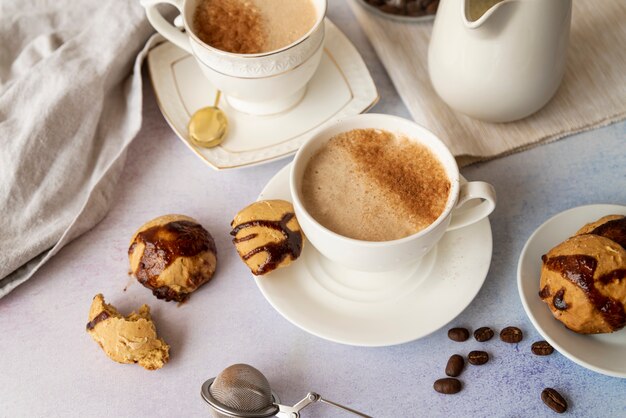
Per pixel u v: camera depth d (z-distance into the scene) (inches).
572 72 26.7
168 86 26.9
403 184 22.1
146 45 27.2
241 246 22.6
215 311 23.3
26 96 26.2
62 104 25.6
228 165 25.0
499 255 23.9
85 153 25.6
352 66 27.2
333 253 21.5
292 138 25.8
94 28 27.3
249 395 21.0
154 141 26.7
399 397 21.9
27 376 22.5
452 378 22.0
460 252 23.0
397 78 27.1
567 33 24.0
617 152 25.5
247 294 23.6
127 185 25.7
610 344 21.7
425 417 21.6
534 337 22.6
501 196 24.9
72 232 24.3
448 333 22.6
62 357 22.8
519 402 21.7
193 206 25.2
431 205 21.8
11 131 25.5
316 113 26.4
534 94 24.7
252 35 25.2
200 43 24.4
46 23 28.3
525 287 22.0
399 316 22.0
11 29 28.1
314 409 21.8
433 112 26.3
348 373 22.3
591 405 21.6
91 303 23.6
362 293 22.5
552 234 23.0
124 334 22.2
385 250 20.9
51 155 25.3
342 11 29.6
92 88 26.1
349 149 22.6
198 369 22.5
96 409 22.0
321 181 22.2
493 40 23.5
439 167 22.3
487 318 23.0
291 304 22.2
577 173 25.2
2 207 24.5
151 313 23.3
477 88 24.6
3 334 23.2
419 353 22.5
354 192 22.0
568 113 26.1
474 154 25.3
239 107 26.4
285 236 22.6
